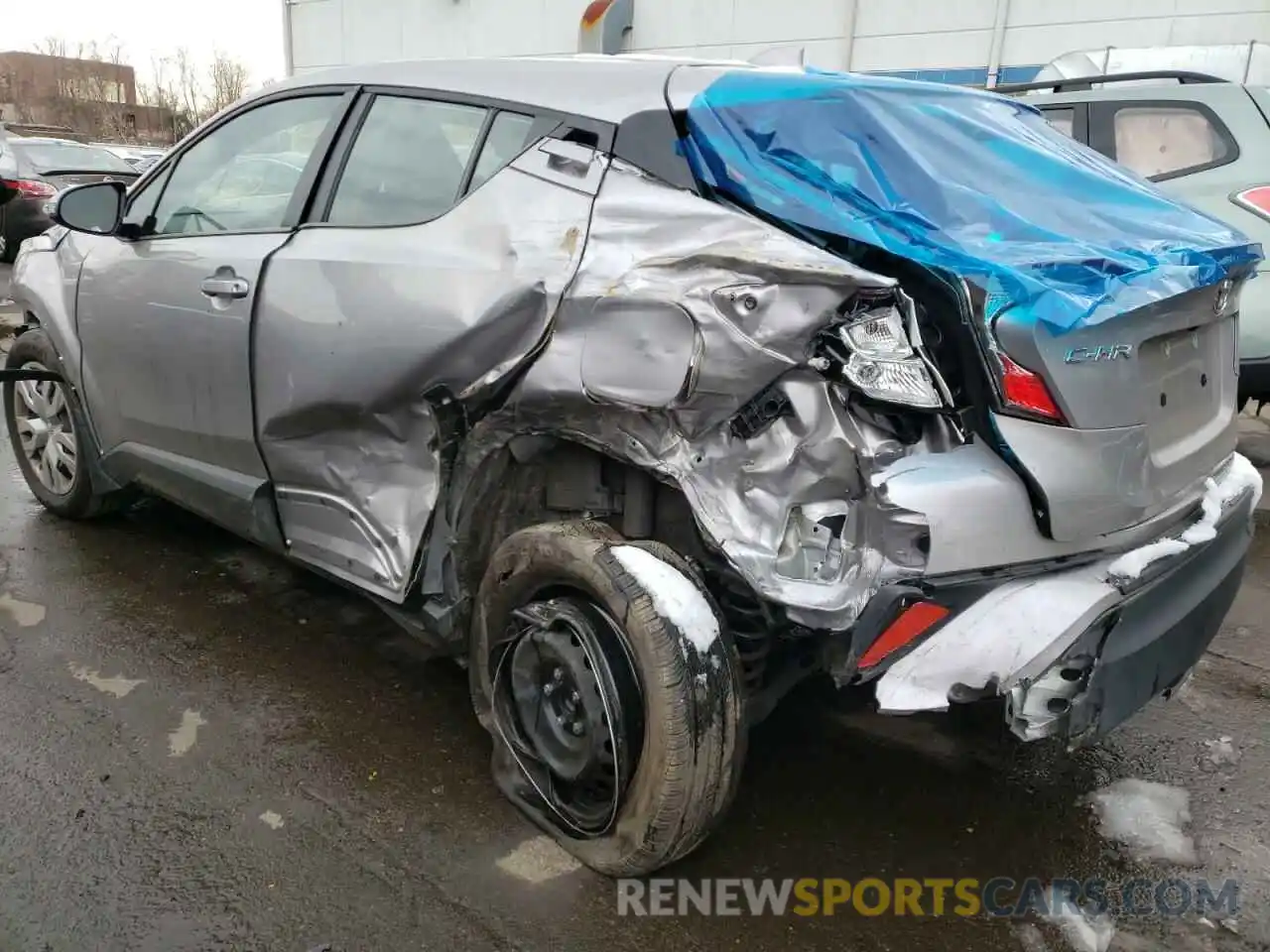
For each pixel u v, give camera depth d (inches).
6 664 129.0
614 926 88.7
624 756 87.4
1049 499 83.7
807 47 413.1
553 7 468.1
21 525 176.6
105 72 2076.8
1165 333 93.5
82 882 91.5
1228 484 109.1
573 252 91.7
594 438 90.0
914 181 93.9
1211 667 139.3
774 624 85.4
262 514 127.2
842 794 109.4
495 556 98.9
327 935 86.4
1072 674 83.7
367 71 123.0
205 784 106.3
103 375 149.9
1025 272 81.4
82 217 138.7
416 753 113.5
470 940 86.5
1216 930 91.0
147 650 134.2
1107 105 217.6
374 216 113.2
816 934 89.0
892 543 80.4
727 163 91.2
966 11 381.1
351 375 107.0
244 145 135.0
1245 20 337.7
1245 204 197.2
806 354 79.7
